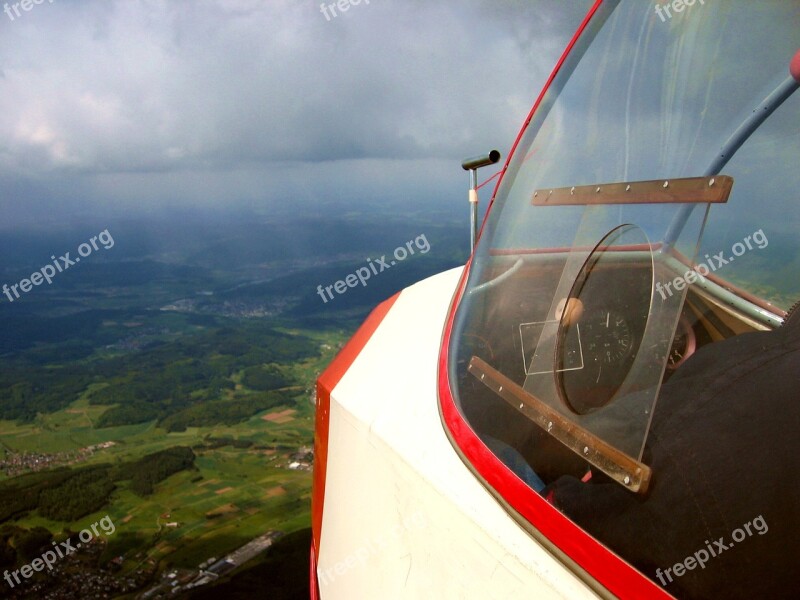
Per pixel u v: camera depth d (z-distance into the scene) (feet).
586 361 2.94
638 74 3.21
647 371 2.60
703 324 3.33
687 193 2.78
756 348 2.55
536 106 4.01
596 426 2.72
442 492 3.20
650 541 2.27
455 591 2.90
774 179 2.60
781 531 1.99
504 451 3.13
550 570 2.51
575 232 3.32
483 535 2.86
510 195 4.09
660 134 3.03
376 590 3.51
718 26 2.88
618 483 2.49
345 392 4.79
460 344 4.01
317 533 4.87
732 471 2.17
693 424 2.39
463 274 5.10
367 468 3.98
